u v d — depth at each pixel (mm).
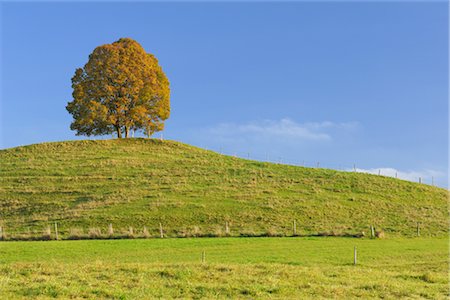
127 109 89625
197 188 69062
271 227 53719
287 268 28891
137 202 62312
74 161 83250
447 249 43250
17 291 21953
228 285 23734
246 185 71312
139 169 79188
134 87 88688
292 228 53531
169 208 59719
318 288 24109
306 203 63344
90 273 25969
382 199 68500
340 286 24938
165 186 69562
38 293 21703
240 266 28734
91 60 88938
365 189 72500
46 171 77875
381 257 38344
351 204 64500
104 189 69188
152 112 91812
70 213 58875
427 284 26938
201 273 26141
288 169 83000
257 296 22359
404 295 24000
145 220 55562
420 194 73125
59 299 20859
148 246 42875
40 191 68750
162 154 89750
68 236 49281
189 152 93188
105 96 88312
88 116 86062
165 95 92188
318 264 34125
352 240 47812
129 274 25844
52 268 27250
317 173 80625
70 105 88625
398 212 62156
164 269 26984
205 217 56750
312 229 53375
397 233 53094
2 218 59562
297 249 41500
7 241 47219
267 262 34844
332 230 51750
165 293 22359
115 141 95812
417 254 40188
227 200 63656
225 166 82812
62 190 69000
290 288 23750
